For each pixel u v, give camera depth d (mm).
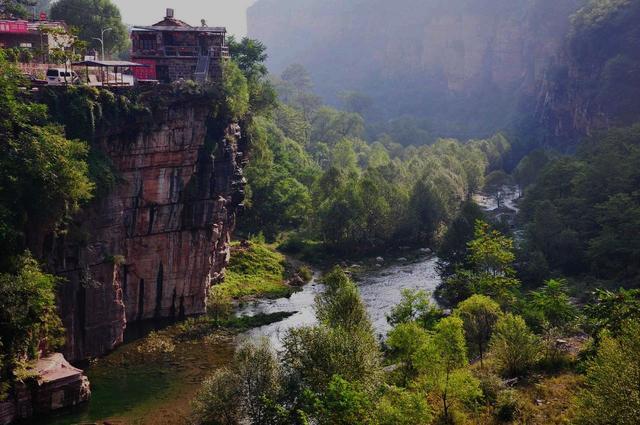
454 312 61344
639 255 78875
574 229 92562
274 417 41500
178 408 50250
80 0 99750
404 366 52062
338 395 36781
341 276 59062
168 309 72875
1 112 51375
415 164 155250
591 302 70062
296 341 46094
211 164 72188
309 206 120375
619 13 172750
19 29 73625
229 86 74812
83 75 68250
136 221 68062
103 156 62375
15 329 46469
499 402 45438
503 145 192250
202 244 73562
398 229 114312
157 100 66000
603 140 121375
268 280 90312
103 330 61312
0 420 45344
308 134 193125
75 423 47156
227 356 61625
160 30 79688
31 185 51562
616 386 32938
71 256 57719
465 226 87062
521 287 81188
